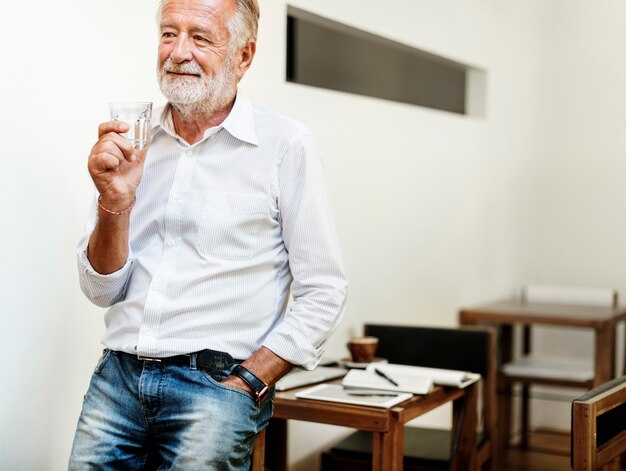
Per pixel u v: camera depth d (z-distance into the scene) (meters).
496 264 4.94
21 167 2.34
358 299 3.73
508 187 5.04
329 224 1.94
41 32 2.38
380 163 3.86
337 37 4.21
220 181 1.91
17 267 2.34
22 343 2.37
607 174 5.17
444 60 4.43
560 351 5.31
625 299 5.13
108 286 1.90
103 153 1.75
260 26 3.12
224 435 1.81
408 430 3.39
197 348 1.83
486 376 3.32
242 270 1.88
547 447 4.90
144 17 2.71
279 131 1.92
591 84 5.20
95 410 1.90
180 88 1.85
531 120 5.28
